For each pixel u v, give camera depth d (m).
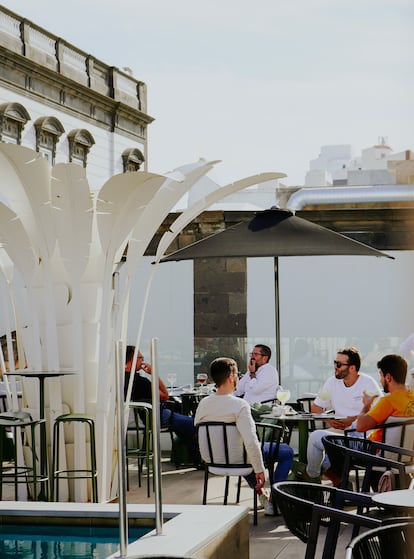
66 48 33.09
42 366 8.20
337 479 7.79
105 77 36.19
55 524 5.32
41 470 7.78
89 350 8.20
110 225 7.82
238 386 10.53
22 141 30.19
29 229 8.08
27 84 30.59
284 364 14.52
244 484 9.21
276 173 8.24
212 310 14.41
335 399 8.66
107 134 36.56
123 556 4.05
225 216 14.30
